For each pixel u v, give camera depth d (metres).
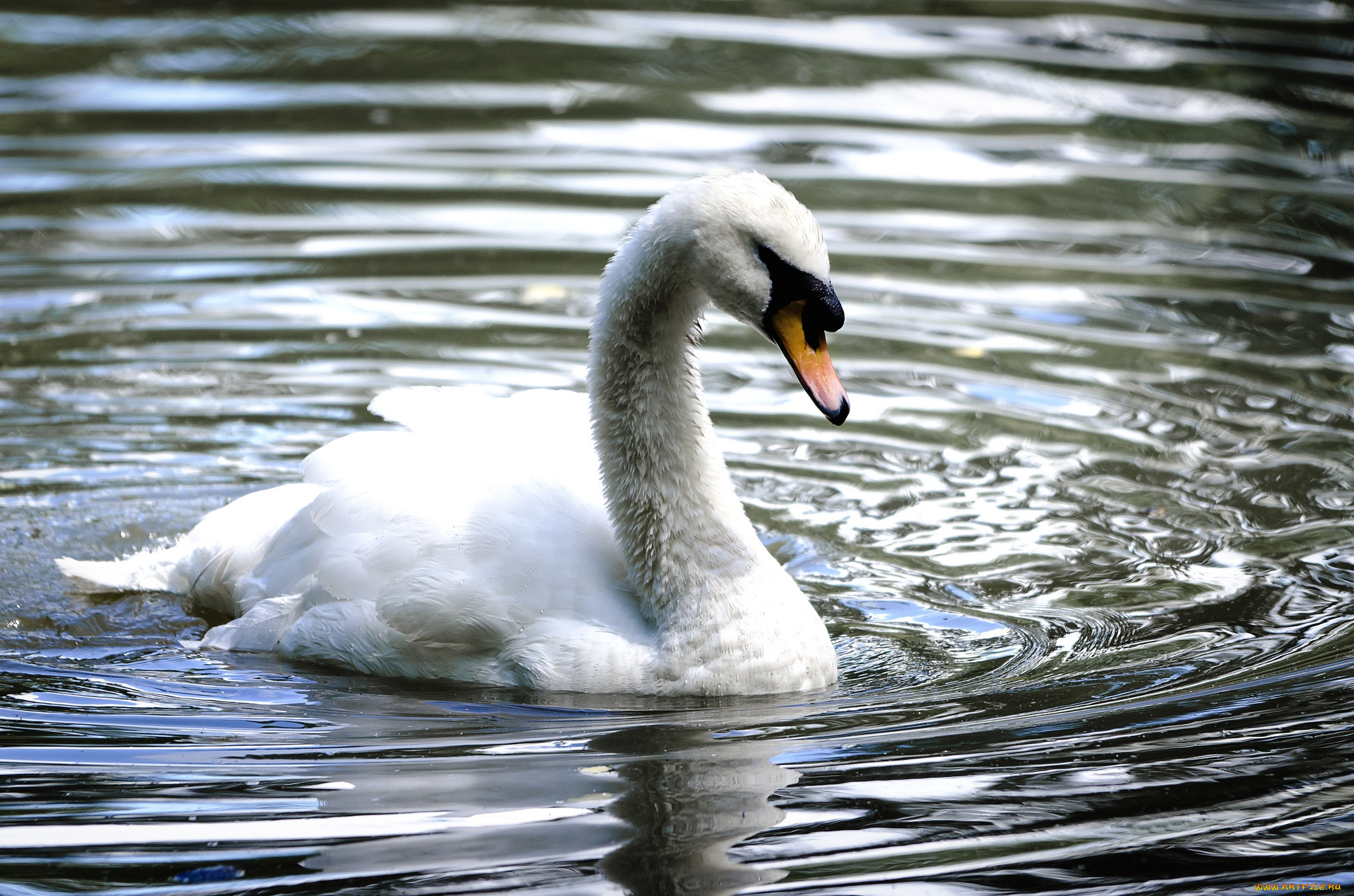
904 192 18.25
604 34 24.09
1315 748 8.23
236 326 14.98
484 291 15.80
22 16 24.62
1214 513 11.77
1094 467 12.59
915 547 11.48
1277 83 22.09
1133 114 20.88
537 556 9.52
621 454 9.38
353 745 8.51
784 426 13.52
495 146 19.34
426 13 25.17
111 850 7.27
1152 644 9.80
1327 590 10.48
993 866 7.12
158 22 24.48
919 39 24.06
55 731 8.70
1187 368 14.31
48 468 12.51
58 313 15.09
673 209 9.03
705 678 9.16
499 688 9.41
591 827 7.48
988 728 8.64
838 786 7.91
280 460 12.76
